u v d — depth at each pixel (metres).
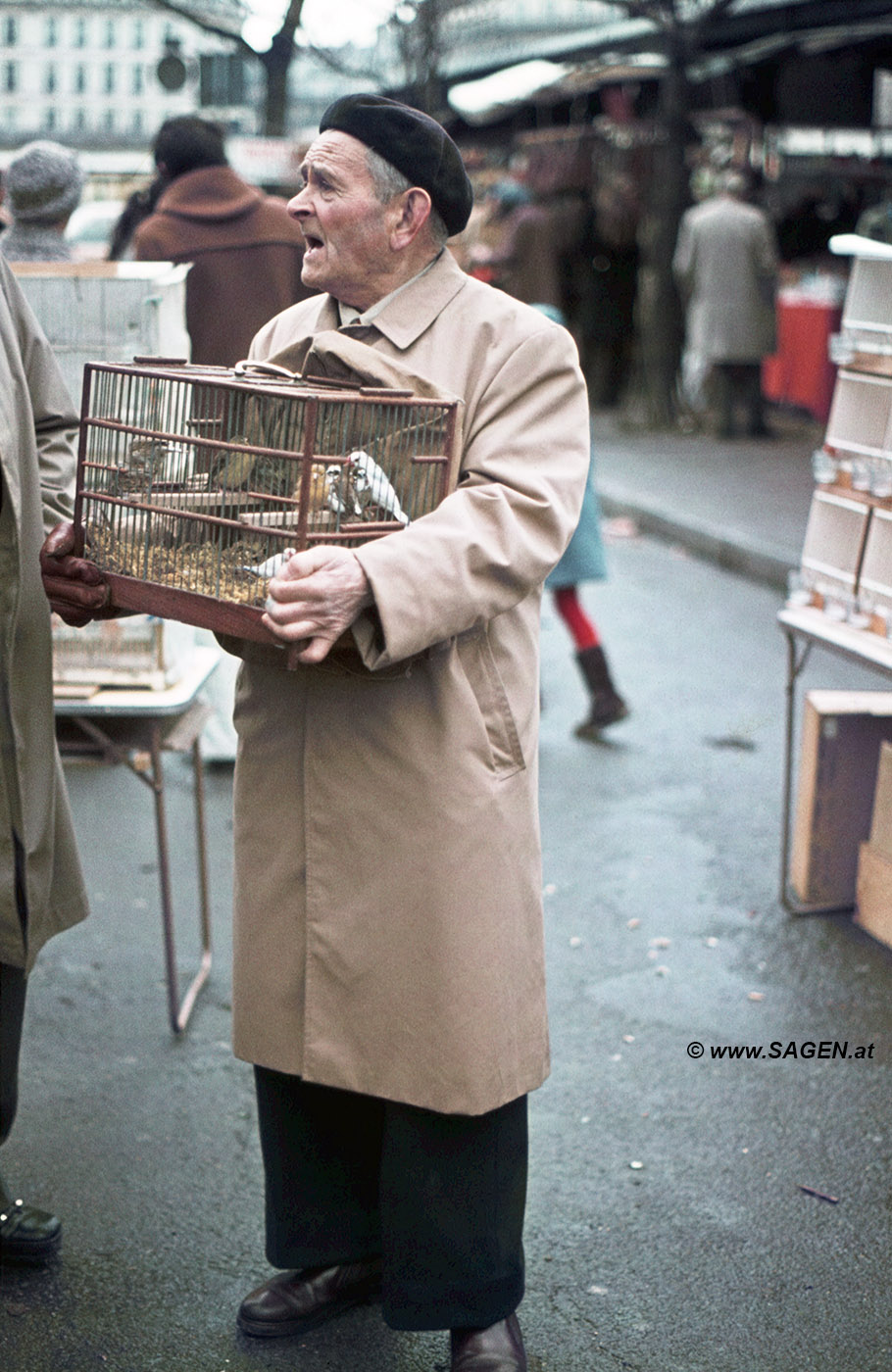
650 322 13.62
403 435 2.16
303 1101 2.52
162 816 3.55
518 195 11.98
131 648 3.46
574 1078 3.49
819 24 11.83
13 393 2.50
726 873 4.66
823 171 14.67
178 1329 2.66
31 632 2.56
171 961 3.64
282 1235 2.60
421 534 2.10
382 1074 2.32
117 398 2.35
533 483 2.21
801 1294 2.75
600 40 14.17
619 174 14.55
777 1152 3.20
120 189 7.82
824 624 3.96
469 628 2.19
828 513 4.00
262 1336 2.62
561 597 5.86
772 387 14.88
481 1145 2.38
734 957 4.11
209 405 2.22
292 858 2.36
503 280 11.84
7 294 2.66
